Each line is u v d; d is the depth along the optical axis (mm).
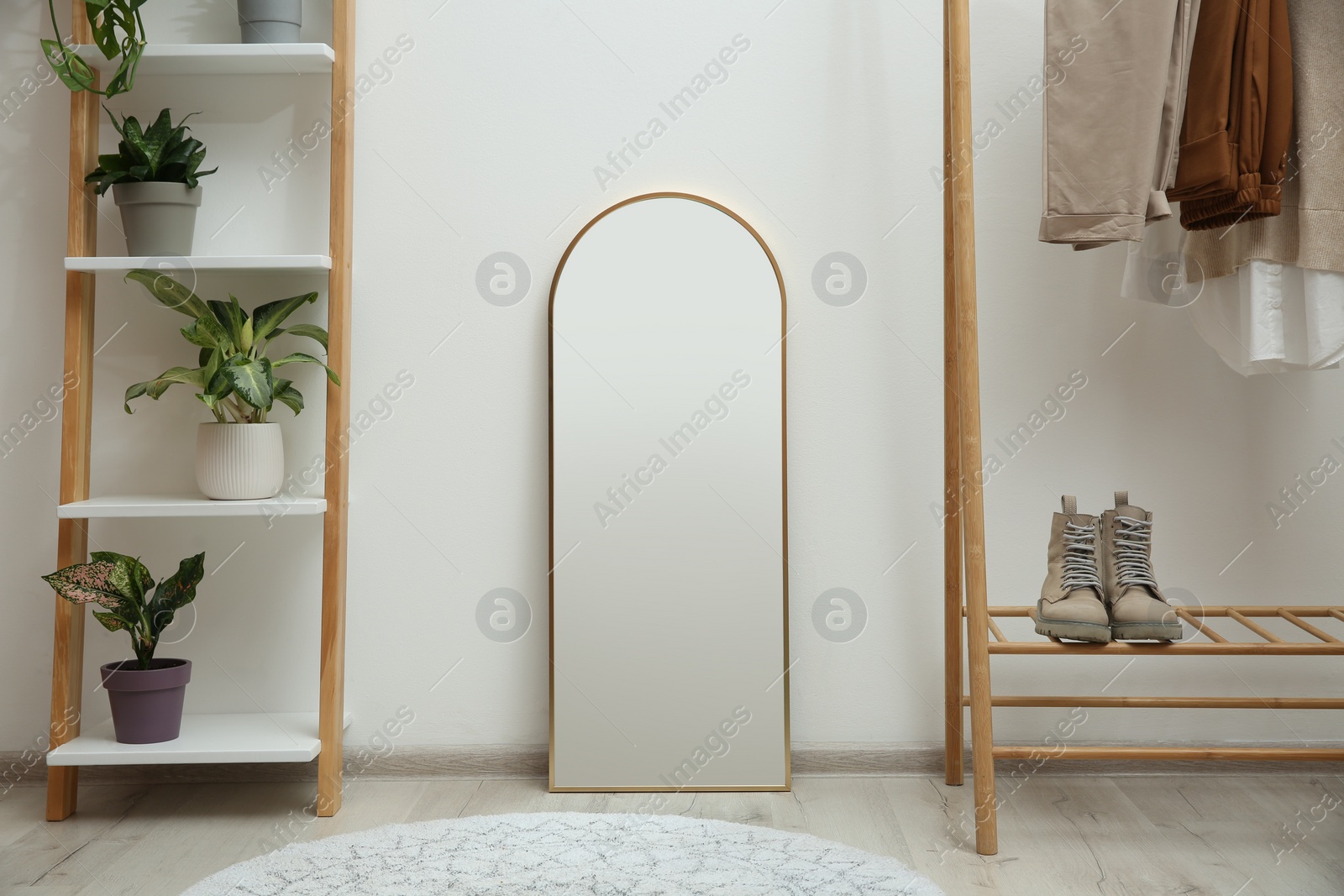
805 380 1940
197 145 1799
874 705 1947
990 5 1921
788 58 1935
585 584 1887
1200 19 1556
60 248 1907
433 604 1940
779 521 1893
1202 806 1786
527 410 1941
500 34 1935
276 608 1937
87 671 1910
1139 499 1940
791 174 1935
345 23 1811
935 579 1942
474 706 1945
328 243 1927
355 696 1938
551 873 1495
